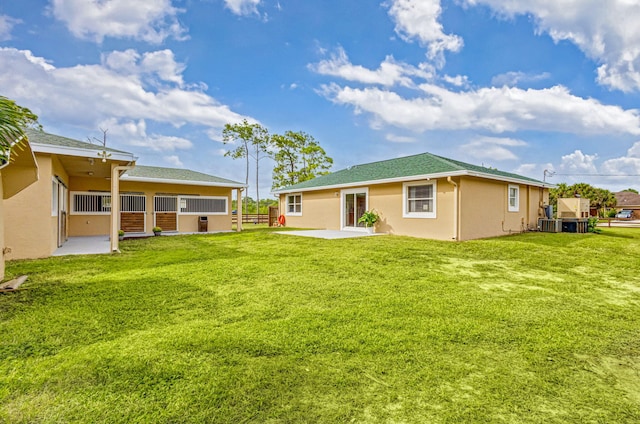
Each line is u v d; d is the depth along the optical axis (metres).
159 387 2.17
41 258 7.29
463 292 4.56
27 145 4.68
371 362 2.53
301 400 2.05
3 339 2.91
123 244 10.18
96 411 1.92
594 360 2.62
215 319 3.47
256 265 6.36
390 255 7.52
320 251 8.21
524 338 3.00
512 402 2.05
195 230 15.62
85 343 2.85
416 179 11.41
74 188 12.89
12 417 1.87
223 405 1.99
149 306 3.87
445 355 2.66
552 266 6.50
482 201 11.28
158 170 16.55
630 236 12.45
